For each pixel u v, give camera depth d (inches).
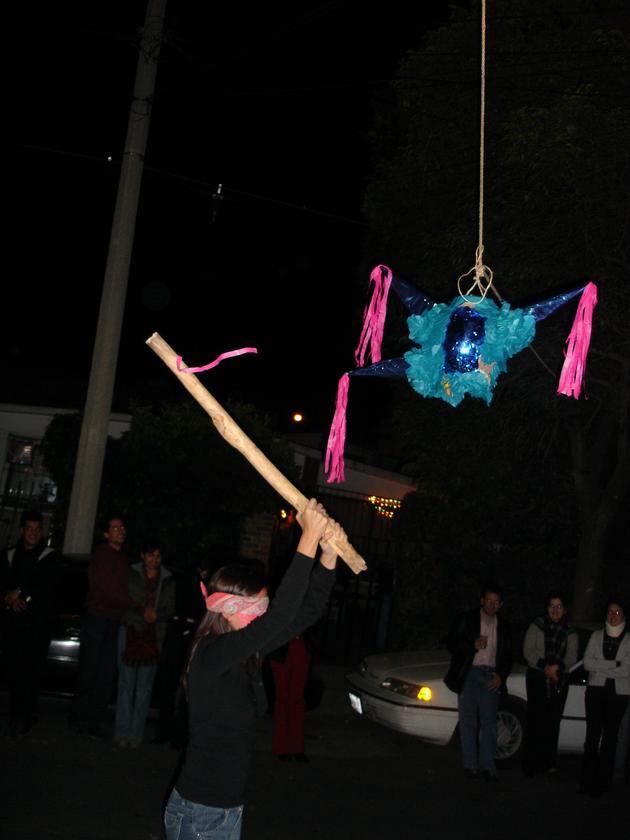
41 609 338.6
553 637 375.2
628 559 597.6
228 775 143.5
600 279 414.0
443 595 585.6
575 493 534.3
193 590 354.0
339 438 208.1
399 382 525.0
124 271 450.3
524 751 377.7
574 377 200.1
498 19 478.0
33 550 343.0
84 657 347.9
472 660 364.5
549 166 403.2
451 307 185.3
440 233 478.3
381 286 217.2
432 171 501.7
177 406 589.9
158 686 376.2
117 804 276.5
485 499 534.3
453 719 382.0
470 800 329.1
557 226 419.5
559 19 483.5
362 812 299.1
